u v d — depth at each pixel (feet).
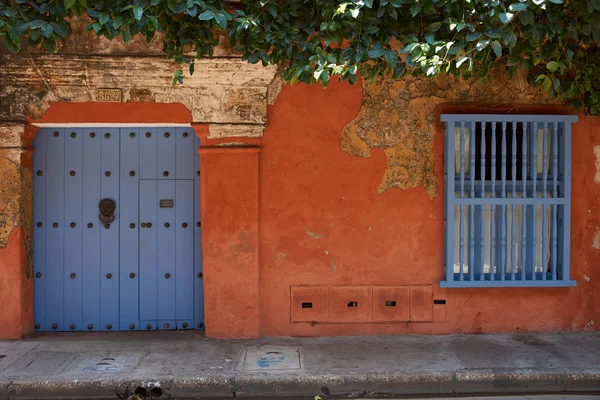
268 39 13.92
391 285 18.53
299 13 14.67
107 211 18.98
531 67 16.38
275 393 14.90
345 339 18.15
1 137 17.51
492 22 13.19
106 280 19.26
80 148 19.08
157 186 19.27
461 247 18.08
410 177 18.43
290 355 16.62
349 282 18.51
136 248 19.27
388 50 13.26
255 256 18.13
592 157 18.62
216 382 14.87
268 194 18.33
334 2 13.51
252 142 18.06
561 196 18.51
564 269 18.34
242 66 17.48
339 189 18.42
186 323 19.38
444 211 18.37
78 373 15.14
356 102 18.29
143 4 12.86
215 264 18.10
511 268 18.37
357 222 18.47
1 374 15.03
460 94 18.39
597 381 15.08
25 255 18.19
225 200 18.03
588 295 18.78
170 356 16.57
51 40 12.90
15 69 17.17
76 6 12.73
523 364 15.79
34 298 19.02
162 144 19.22
